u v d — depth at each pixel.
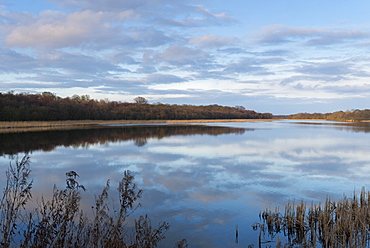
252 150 30.88
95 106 102.44
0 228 7.74
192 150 30.48
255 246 9.39
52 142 35.94
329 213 10.91
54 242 6.52
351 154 28.48
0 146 31.98
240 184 16.94
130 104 122.69
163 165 22.28
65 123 77.25
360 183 17.44
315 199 14.34
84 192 14.65
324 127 80.75
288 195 14.94
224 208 12.82
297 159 25.50
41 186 15.64
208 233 10.25
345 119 154.25
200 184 16.83
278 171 20.56
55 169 20.25
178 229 10.52
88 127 67.69
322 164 23.27
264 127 78.94
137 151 29.38
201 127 75.69
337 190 15.97
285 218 11.20
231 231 10.46
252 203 13.59
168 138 43.16
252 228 10.77
